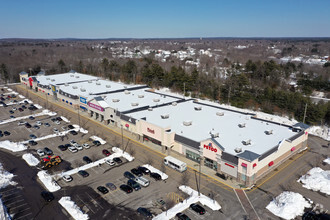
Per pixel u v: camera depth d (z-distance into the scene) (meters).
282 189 49.06
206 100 118.38
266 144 56.59
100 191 48.38
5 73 174.00
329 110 85.31
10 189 49.34
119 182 51.56
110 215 41.88
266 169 53.94
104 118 84.25
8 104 112.19
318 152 65.56
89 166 58.00
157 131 64.50
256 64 153.25
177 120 71.75
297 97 95.44
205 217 41.31
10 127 84.12
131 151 65.50
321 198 46.38
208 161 57.22
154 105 86.25
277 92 102.56
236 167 51.12
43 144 70.25
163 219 40.59
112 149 66.25
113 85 118.19
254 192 48.06
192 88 127.75
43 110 102.06
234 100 109.56
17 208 43.72
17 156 63.28
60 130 80.56
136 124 71.25
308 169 56.69
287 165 58.56
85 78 138.00
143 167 56.19
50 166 57.78
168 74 138.38
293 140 60.91
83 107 98.06
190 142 58.78
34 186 50.34
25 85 152.62
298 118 92.00
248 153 49.78
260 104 107.19
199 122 70.25
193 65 198.25
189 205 44.03
